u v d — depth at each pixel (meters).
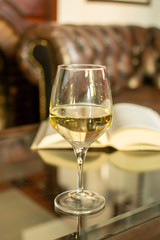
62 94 0.62
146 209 0.66
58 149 0.89
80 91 0.62
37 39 1.97
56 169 0.79
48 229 0.61
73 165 0.81
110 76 2.37
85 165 0.81
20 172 0.78
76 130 0.61
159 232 0.61
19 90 2.42
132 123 0.90
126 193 0.71
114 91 2.43
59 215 0.64
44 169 0.79
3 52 2.28
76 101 0.63
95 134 0.62
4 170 0.78
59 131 0.63
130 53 2.53
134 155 0.87
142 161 0.84
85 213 0.64
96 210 0.64
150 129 0.88
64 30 2.04
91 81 0.62
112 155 0.87
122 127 0.89
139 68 2.61
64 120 0.60
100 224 0.62
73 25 2.29
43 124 1.03
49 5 2.62
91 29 2.31
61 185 0.73
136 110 1.00
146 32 2.67
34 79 2.02
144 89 2.49
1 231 0.60
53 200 0.68
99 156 0.86
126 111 0.98
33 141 0.95
